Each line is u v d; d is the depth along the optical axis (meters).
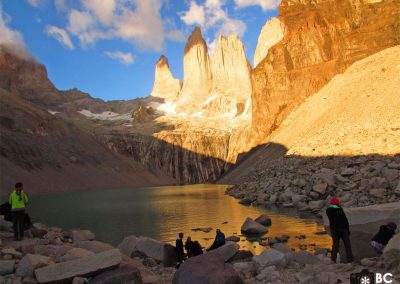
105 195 75.25
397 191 26.11
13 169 96.25
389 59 62.50
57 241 17.62
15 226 17.53
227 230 25.97
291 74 101.19
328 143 46.16
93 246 15.40
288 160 49.34
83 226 30.52
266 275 11.60
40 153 112.38
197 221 31.28
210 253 10.91
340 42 92.94
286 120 88.25
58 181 104.94
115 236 25.56
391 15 81.81
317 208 31.42
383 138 38.94
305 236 21.39
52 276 11.26
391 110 46.00
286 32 112.19
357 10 90.38
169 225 29.77
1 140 105.06
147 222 32.06
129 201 56.72
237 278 10.24
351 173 33.22
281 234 22.73
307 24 102.19
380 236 12.37
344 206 27.53
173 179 169.00
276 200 38.97
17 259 13.59
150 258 15.75
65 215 38.72
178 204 48.38
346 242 12.59
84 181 114.19
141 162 174.50
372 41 81.31
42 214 40.00
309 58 99.44
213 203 46.94
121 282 10.77
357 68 69.56
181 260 16.28
